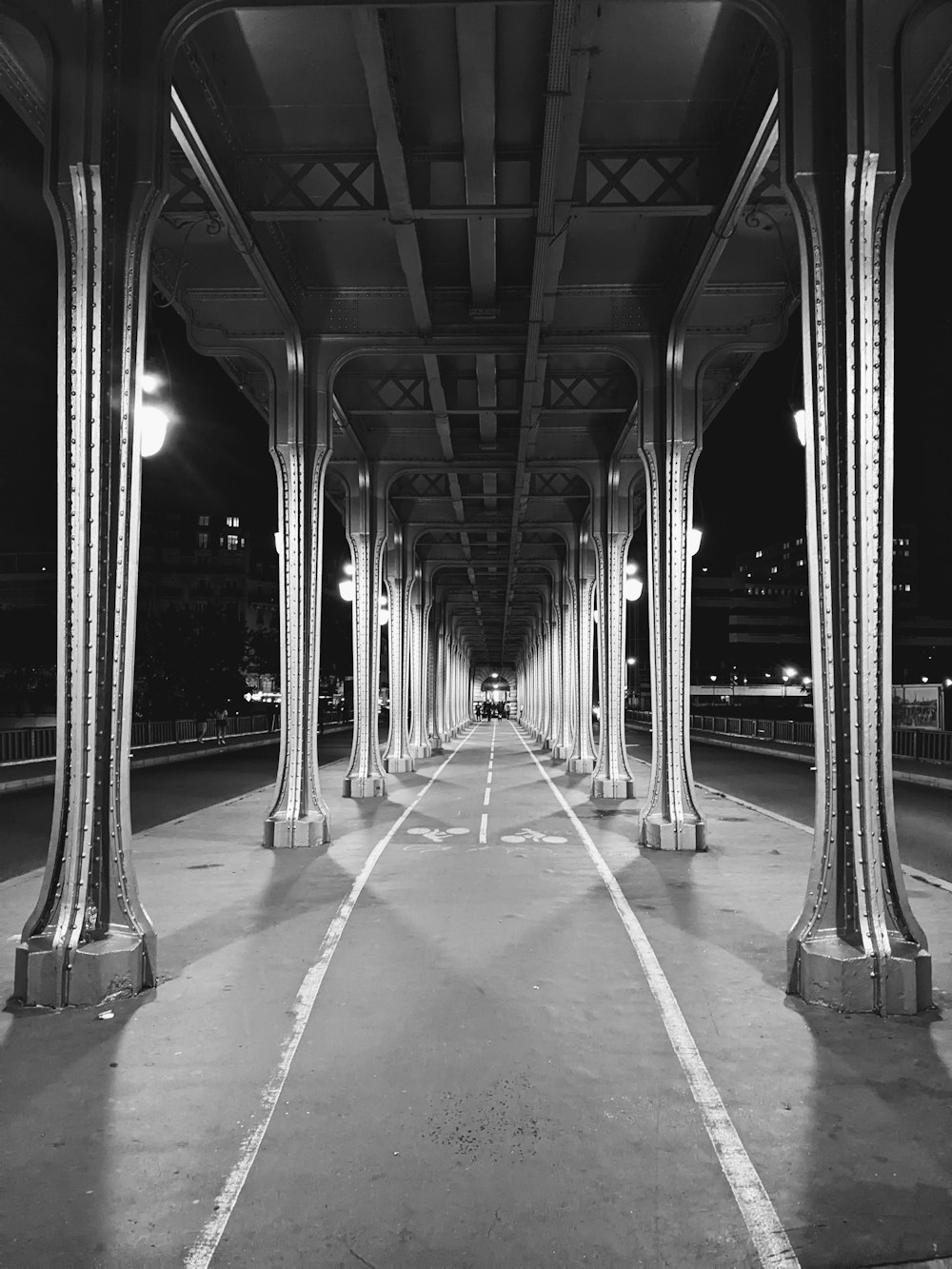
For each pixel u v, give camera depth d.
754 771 23.58
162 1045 4.84
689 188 9.48
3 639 47.06
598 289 12.34
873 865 5.46
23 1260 2.98
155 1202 3.32
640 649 91.88
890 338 5.53
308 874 9.84
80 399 5.78
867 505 5.52
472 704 100.44
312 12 7.39
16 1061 4.64
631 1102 4.12
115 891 5.84
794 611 109.75
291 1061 4.62
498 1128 3.88
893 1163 3.57
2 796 17.36
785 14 5.72
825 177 5.69
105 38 5.86
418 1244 3.05
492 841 12.43
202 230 11.10
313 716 12.46
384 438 19.56
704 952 6.66
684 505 11.97
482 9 6.50
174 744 31.67
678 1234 3.10
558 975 6.09
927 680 111.44
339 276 12.49
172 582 87.75
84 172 5.71
